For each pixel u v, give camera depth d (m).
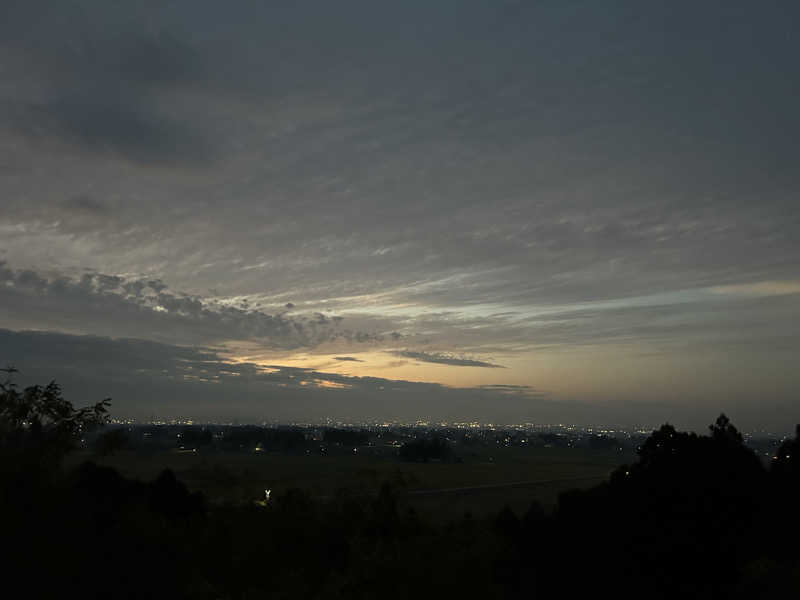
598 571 22.69
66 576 8.91
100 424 10.79
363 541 13.23
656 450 23.44
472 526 14.61
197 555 11.05
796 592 20.77
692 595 20.80
